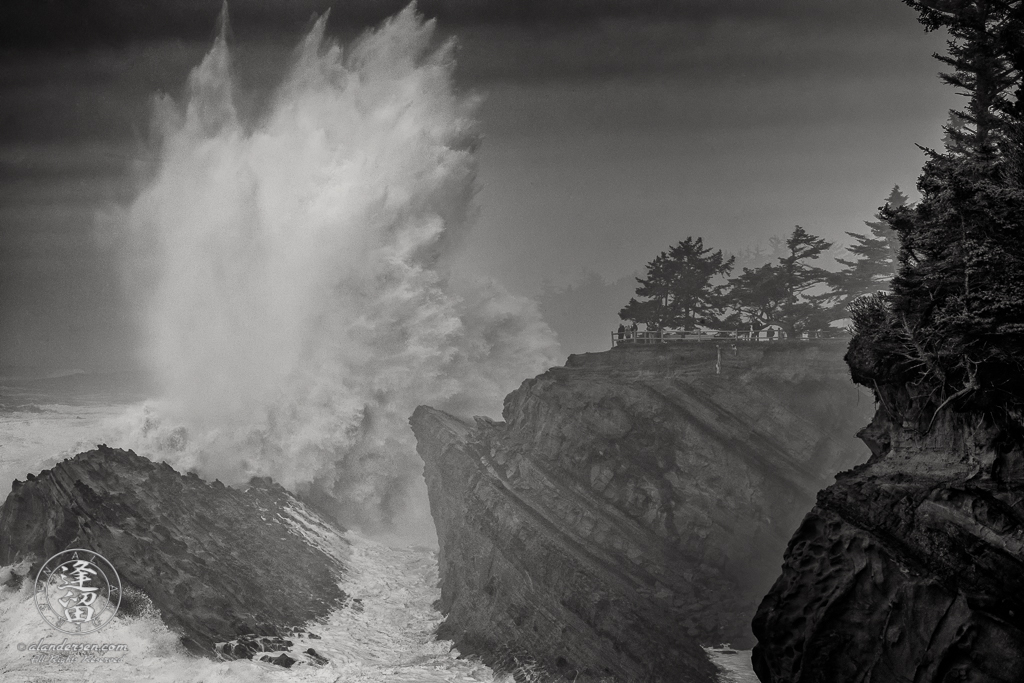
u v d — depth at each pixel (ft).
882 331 118.01
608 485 187.52
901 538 100.63
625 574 170.40
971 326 104.22
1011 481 100.48
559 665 144.97
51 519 166.20
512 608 158.20
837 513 105.70
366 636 166.40
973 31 138.82
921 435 112.27
